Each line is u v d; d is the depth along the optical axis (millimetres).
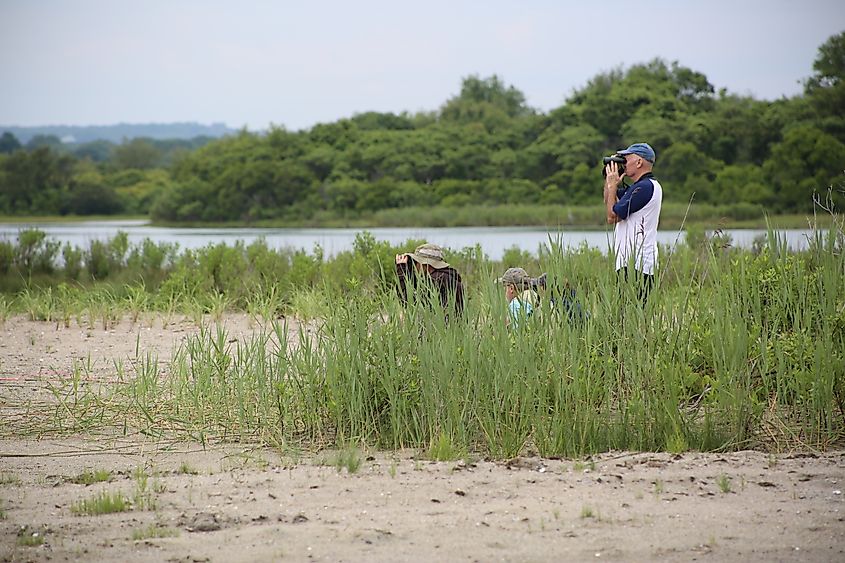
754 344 14773
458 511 11055
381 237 89375
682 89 197625
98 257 43188
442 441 13430
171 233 126188
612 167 17234
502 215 150250
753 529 10375
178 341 24469
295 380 15266
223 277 34281
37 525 10859
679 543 10008
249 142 197625
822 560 9547
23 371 20750
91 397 17828
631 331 14328
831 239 15422
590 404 13844
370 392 14766
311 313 26984
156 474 12938
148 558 9805
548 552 9812
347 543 10125
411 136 194375
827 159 138625
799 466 12633
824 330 14406
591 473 12414
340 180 177250
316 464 13250
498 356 14047
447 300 15609
